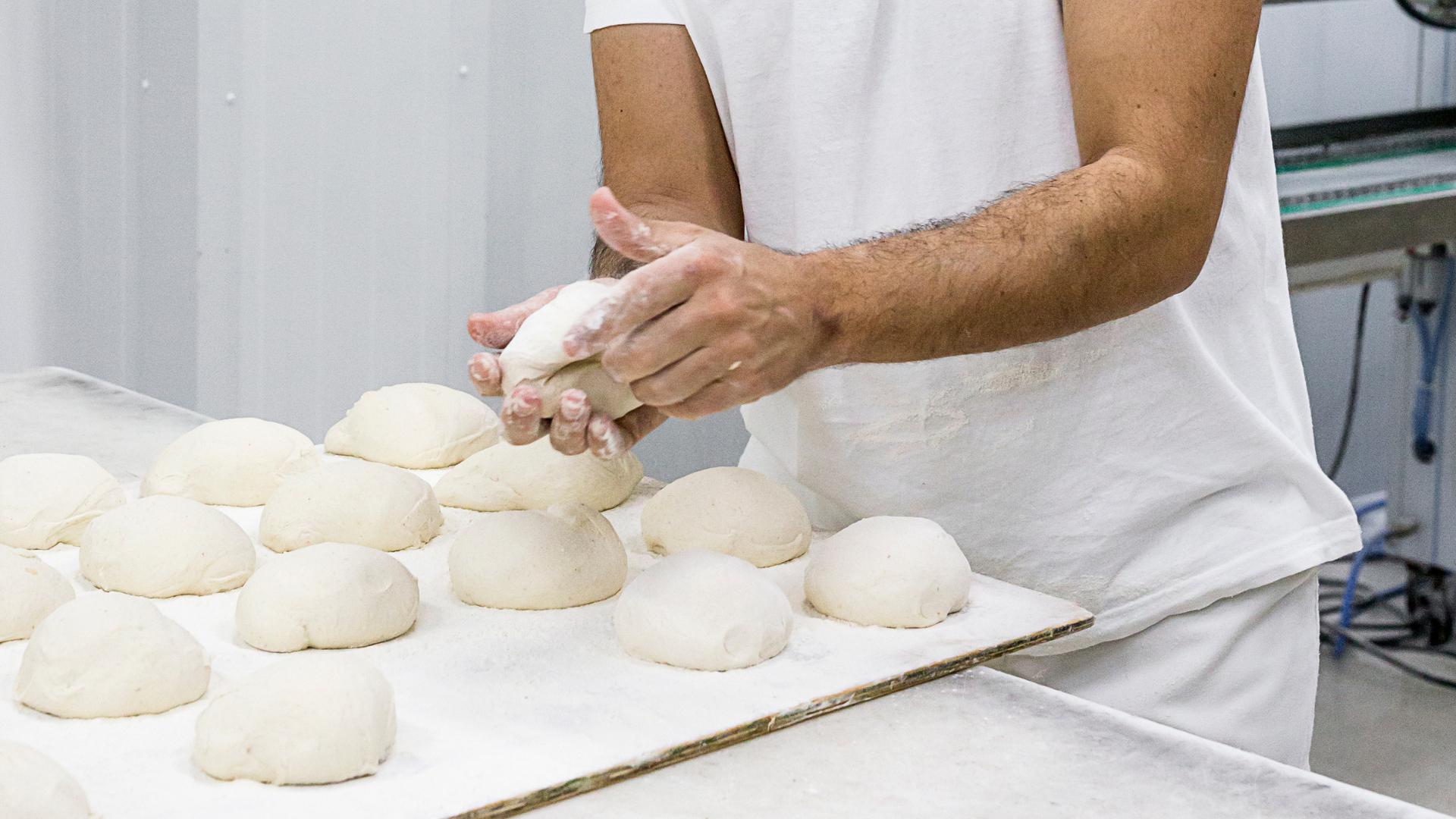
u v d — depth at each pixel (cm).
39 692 97
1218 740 131
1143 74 109
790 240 138
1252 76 127
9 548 118
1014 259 104
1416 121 334
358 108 262
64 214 276
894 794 88
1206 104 109
